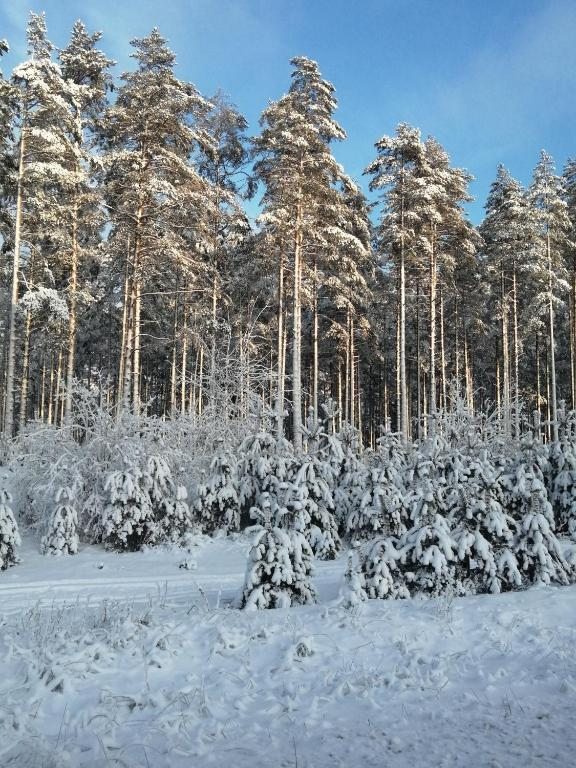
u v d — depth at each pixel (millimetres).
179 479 17859
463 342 40375
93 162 22359
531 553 9523
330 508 15133
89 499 15672
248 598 8633
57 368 33844
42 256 24703
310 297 27797
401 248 26953
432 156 31078
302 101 24406
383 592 8891
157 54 23469
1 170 21781
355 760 4359
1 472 18797
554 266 31906
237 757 4500
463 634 7090
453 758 4309
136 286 22828
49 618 8289
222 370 22375
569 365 42875
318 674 6066
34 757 4438
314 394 29344
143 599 10078
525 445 13727
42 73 21641
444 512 10156
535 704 5191
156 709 5367
